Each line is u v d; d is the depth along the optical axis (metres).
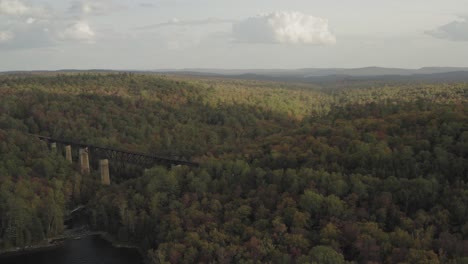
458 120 118.81
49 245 111.56
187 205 107.19
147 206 113.19
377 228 84.75
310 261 76.19
